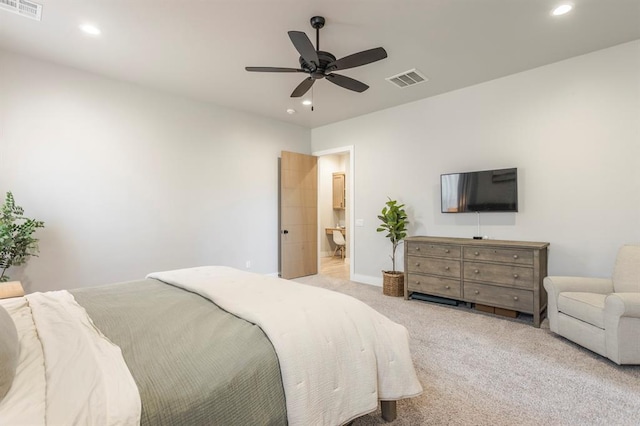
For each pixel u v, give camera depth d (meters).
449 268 3.61
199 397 0.94
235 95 4.13
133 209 3.71
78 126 3.32
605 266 3.01
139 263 3.76
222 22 2.52
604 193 3.01
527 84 3.45
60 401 0.80
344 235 7.79
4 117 2.90
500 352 2.49
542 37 2.78
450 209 3.96
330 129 5.56
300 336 1.30
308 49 2.27
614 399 1.85
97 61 3.16
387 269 4.75
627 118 2.89
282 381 1.18
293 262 5.32
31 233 2.84
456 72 3.48
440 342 2.68
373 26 2.59
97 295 1.92
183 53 3.01
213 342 1.23
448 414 1.74
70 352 1.06
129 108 3.68
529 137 3.44
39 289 3.09
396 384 1.55
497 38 2.79
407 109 4.48
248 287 1.97
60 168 3.21
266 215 5.16
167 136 4.01
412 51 3.01
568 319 2.58
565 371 2.18
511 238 3.58
